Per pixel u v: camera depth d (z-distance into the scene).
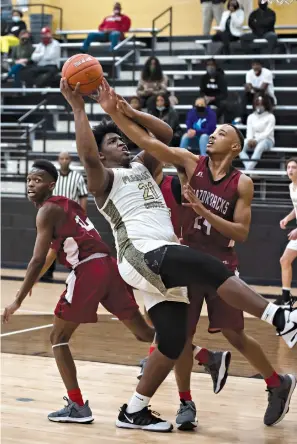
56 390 5.59
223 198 4.66
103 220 13.24
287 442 4.49
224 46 15.85
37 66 16.56
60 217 4.82
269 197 13.41
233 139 4.66
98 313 9.34
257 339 7.84
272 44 15.37
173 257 4.16
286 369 6.47
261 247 12.34
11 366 6.34
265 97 13.38
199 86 15.76
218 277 4.11
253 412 5.13
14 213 13.91
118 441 4.43
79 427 4.70
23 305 9.73
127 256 4.35
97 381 5.90
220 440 4.50
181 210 5.04
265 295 10.80
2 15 18.83
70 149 15.11
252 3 16.75
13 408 5.09
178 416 4.71
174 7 17.83
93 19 18.64
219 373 4.95
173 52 16.97
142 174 4.58
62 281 12.16
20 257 13.92
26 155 14.09
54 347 4.85
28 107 16.23
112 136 4.71
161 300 4.38
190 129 12.88
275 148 13.44
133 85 15.92
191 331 4.71
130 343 7.48
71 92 4.32
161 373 4.54
